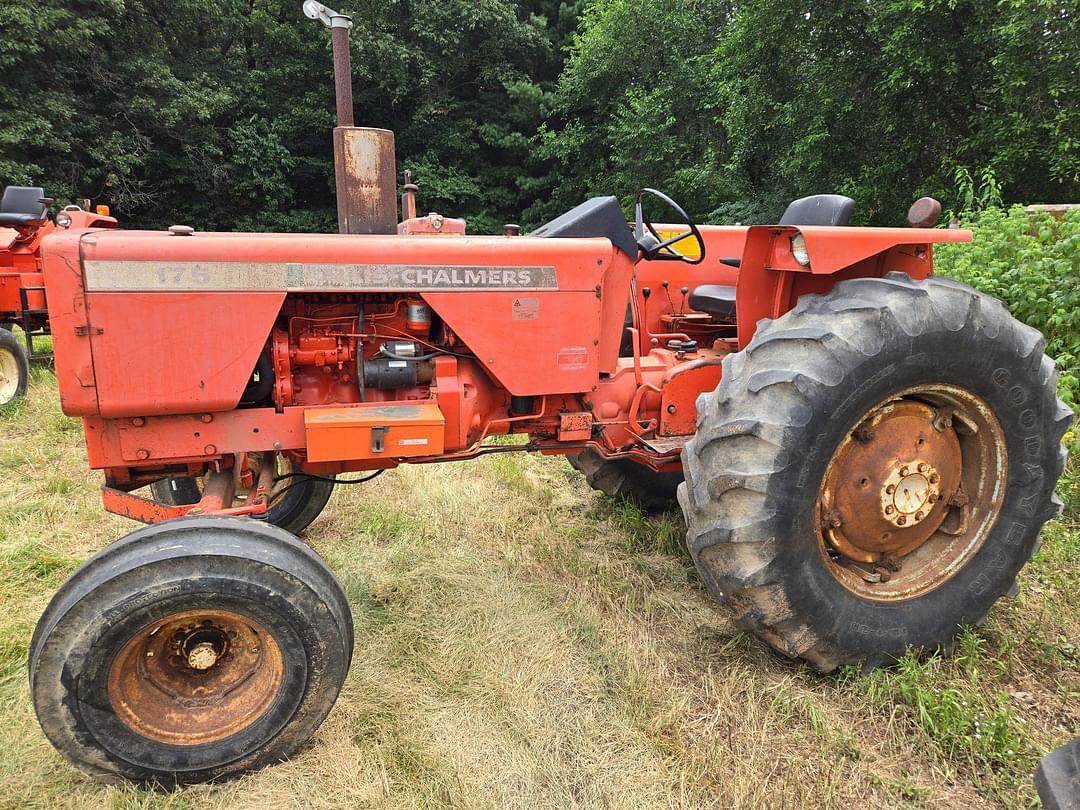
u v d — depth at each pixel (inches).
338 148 102.7
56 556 121.2
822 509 94.0
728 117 490.0
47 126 545.6
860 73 405.7
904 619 96.9
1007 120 349.4
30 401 221.8
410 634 103.4
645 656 100.3
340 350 95.2
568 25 792.3
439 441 92.0
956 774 81.0
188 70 660.1
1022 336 96.1
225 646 78.2
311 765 79.3
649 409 118.8
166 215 673.6
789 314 96.5
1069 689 95.0
